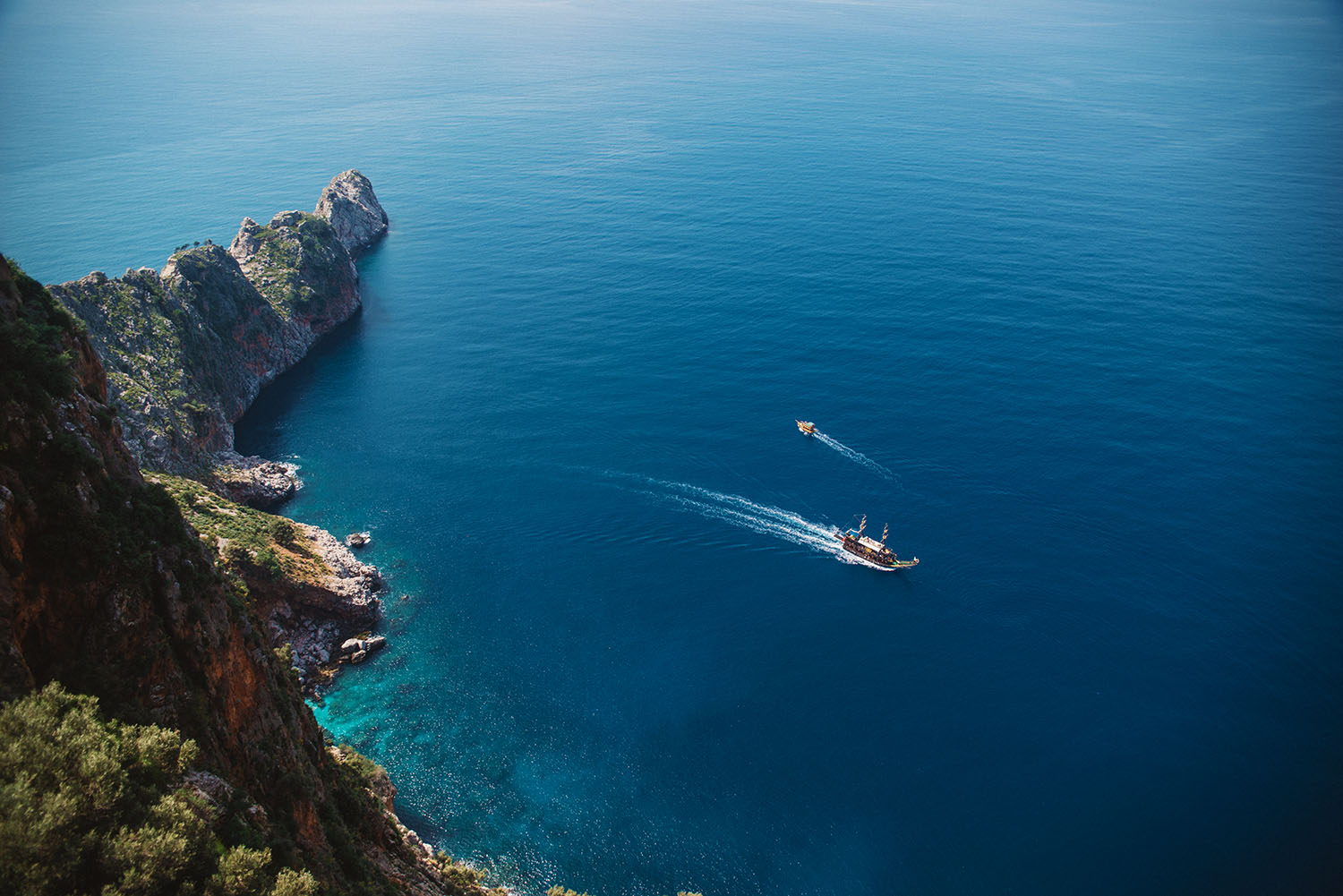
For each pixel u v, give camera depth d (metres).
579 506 160.12
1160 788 111.62
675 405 190.50
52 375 58.16
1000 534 153.25
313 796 70.12
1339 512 159.88
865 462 171.38
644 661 128.88
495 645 131.25
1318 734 119.19
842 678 126.06
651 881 101.94
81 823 46.25
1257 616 137.25
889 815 108.50
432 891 80.88
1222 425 183.88
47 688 50.00
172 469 148.12
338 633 131.75
